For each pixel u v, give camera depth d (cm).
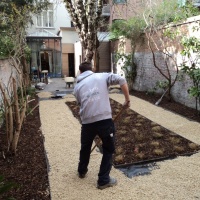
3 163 364
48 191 294
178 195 278
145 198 274
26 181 315
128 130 514
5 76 705
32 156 390
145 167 349
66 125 562
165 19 786
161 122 567
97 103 287
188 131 497
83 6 802
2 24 858
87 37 825
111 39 1284
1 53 739
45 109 733
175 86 772
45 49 1902
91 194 285
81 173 318
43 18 2055
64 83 1498
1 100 561
